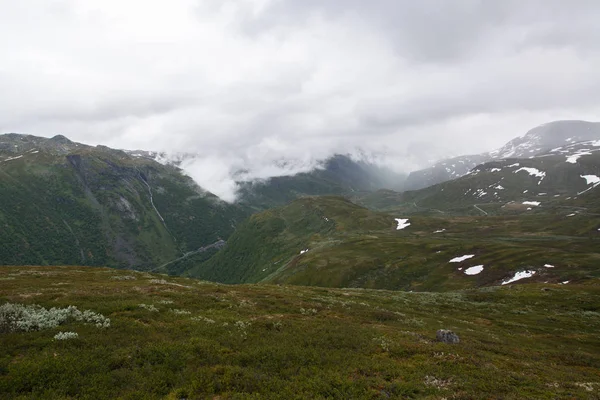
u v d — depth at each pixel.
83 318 24.66
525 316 60.22
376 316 40.62
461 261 150.50
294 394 16.23
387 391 17.66
